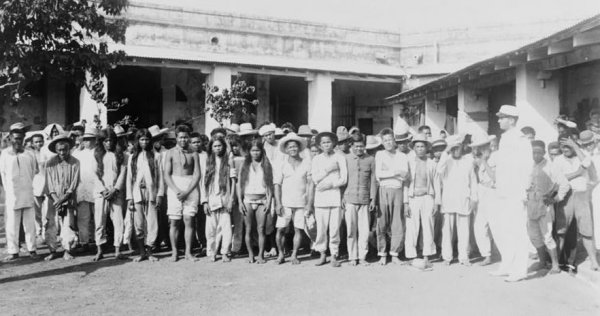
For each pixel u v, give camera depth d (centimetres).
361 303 570
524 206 692
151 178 809
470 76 1271
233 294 609
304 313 536
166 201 891
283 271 730
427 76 2183
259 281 671
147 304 571
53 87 1731
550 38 895
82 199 855
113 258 823
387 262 796
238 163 829
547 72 1064
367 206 780
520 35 2136
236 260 810
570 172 733
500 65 1100
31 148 975
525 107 1076
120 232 816
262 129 995
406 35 2311
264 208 788
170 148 890
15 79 818
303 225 780
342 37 2202
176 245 805
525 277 674
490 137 798
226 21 1969
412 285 650
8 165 819
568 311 542
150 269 743
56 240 849
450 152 790
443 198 780
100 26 852
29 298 599
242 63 1828
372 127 2366
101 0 870
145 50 1720
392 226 783
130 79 1917
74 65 833
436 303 570
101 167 810
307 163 791
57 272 727
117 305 569
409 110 2041
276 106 2222
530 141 721
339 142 812
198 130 1991
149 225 808
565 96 1272
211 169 811
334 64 2091
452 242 813
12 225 822
